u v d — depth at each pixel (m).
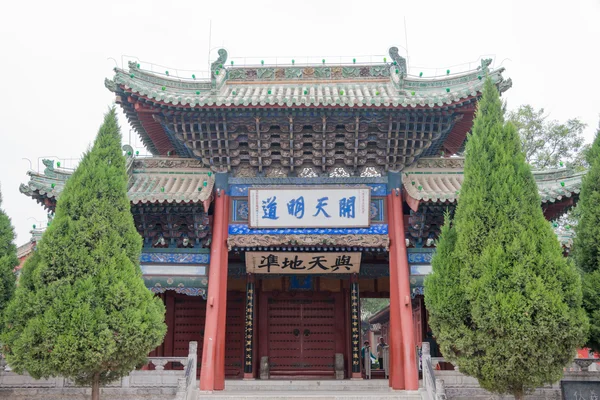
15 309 14.67
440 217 21.95
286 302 27.92
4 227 17.41
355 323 26.31
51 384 18.12
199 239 22.30
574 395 17.41
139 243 16.00
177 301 27.55
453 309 14.37
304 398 18.23
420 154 22.91
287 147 21.88
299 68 26.47
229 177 22.45
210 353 19.72
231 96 21.75
